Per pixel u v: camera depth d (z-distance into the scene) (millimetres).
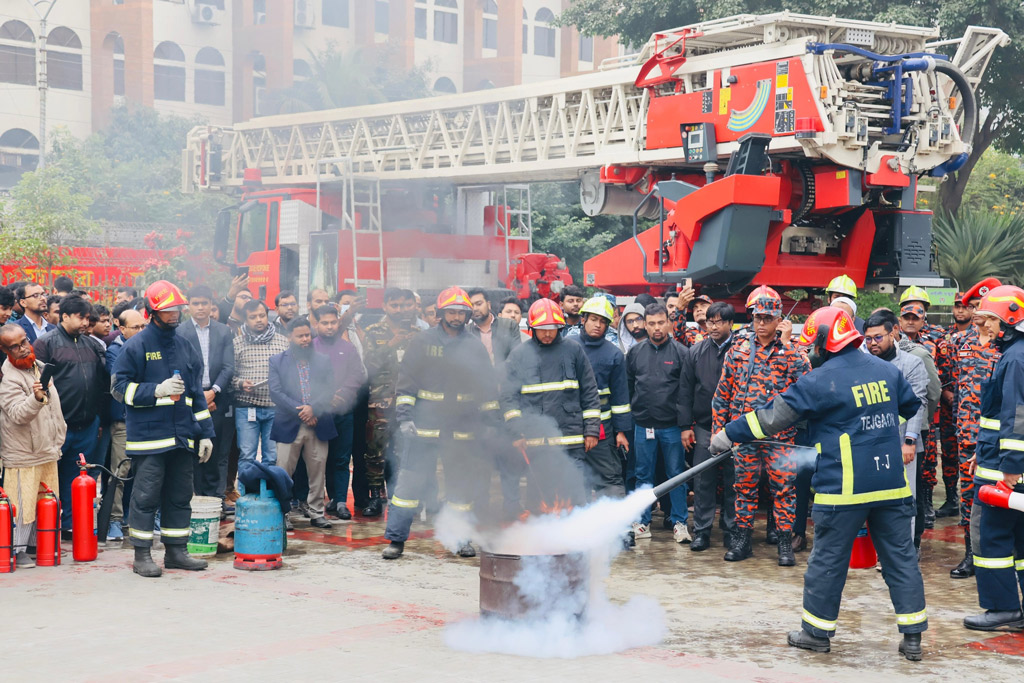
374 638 5512
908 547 5398
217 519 7801
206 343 8883
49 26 34062
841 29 10055
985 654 5426
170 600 6355
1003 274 17391
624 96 11578
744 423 5621
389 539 7723
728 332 8156
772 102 9914
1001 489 5703
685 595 6664
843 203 9969
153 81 29281
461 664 5074
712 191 9992
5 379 7199
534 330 7520
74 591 6590
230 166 17359
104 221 27078
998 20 17828
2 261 22172
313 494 8844
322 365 8742
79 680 4758
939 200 19703
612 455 7965
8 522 7145
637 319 8945
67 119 34562
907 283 10617
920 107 10164
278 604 6266
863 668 5141
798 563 7676
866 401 5359
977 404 8078
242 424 9070
